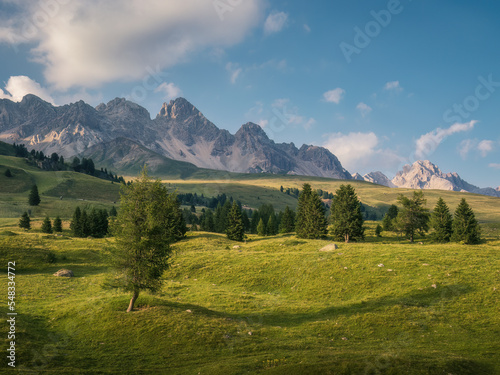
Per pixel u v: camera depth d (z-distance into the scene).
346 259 45.25
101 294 36.59
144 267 27.48
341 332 26.34
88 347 22.67
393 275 38.28
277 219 144.00
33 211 157.88
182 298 36.81
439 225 81.00
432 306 30.03
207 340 23.64
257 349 22.64
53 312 29.05
